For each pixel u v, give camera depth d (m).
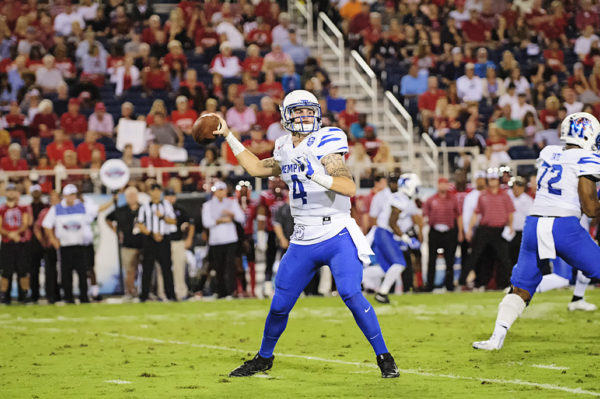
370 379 21.83
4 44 67.69
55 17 70.38
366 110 69.38
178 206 51.50
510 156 64.75
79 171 54.28
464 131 66.00
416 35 74.44
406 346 28.56
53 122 61.44
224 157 58.50
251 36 71.31
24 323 38.62
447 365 24.14
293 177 21.20
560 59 75.94
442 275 56.00
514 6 81.31
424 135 64.56
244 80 65.56
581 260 26.08
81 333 34.22
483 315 38.88
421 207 54.84
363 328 21.56
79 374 23.55
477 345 26.42
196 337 32.25
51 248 49.84
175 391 20.50
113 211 51.81
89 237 50.97
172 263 51.44
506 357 25.62
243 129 61.56
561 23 79.44
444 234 52.88
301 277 21.62
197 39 69.81
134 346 29.73
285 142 21.67
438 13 77.69
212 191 51.25
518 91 70.88
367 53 72.56
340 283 21.14
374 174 56.34
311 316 39.84
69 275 49.94
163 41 68.75
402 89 69.62
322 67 70.12
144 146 59.06
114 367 24.78
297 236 21.47
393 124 68.56
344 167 20.84
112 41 68.94
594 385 20.67
